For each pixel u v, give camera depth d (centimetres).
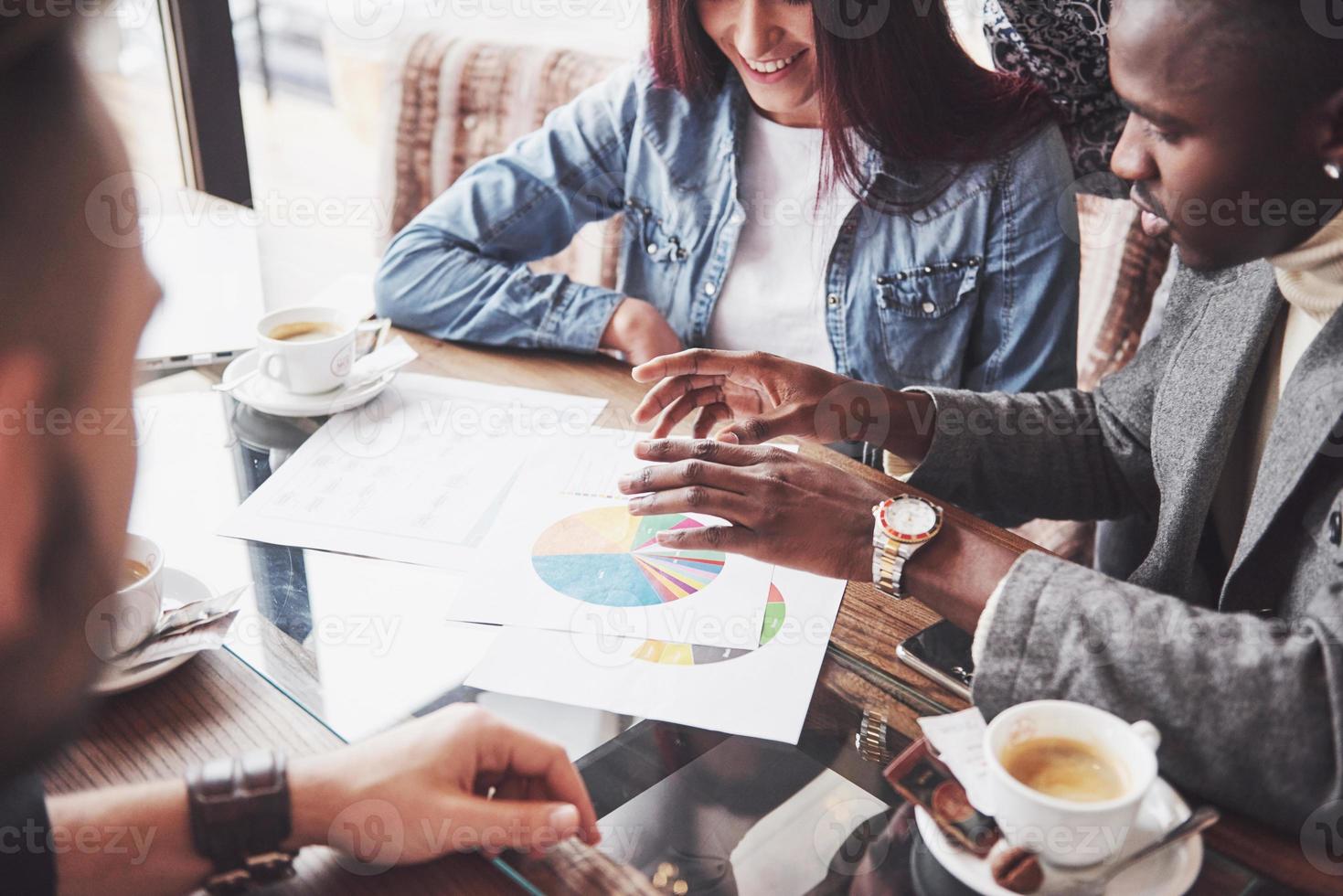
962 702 72
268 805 58
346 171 258
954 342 155
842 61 138
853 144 144
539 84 213
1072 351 155
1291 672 62
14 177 23
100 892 55
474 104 220
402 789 60
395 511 94
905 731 70
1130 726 60
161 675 73
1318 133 70
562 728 70
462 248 140
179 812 58
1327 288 80
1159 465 98
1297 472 74
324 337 115
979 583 75
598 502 95
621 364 125
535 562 87
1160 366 105
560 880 59
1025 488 108
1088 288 190
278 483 97
